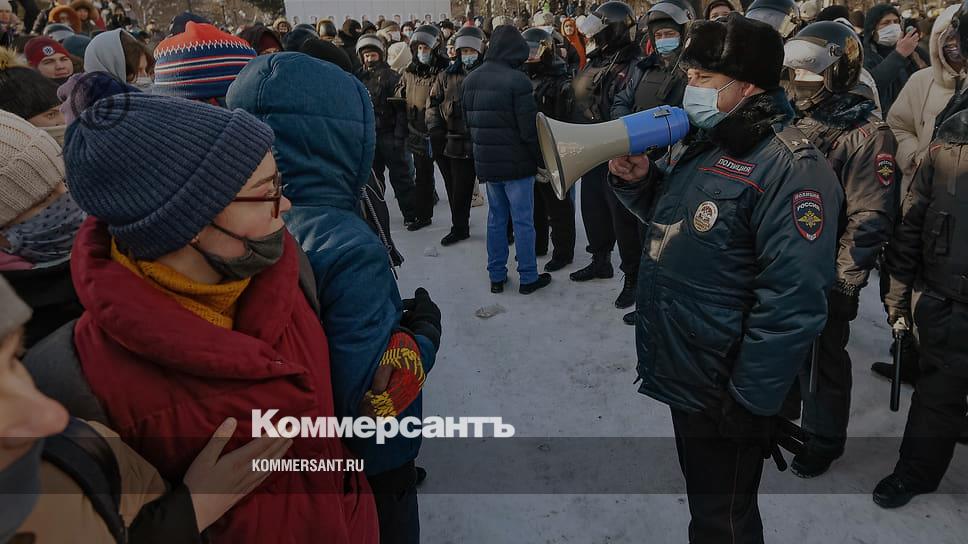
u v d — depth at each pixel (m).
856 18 5.66
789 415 2.62
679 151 1.70
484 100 3.60
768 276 1.44
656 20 3.25
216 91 1.97
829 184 1.43
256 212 0.86
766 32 1.43
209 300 0.86
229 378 0.81
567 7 14.71
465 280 4.32
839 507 2.17
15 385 0.51
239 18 24.77
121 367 0.76
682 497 2.26
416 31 4.74
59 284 1.15
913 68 4.17
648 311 1.67
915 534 2.03
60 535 0.60
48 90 1.69
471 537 2.13
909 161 2.98
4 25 4.98
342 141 1.22
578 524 2.16
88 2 7.76
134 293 0.76
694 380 1.59
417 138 5.03
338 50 2.56
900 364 2.10
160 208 0.77
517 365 3.21
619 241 3.67
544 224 4.65
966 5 2.00
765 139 1.47
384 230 2.49
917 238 1.96
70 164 0.77
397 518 1.37
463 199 4.88
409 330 1.30
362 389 1.12
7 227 1.11
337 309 1.12
